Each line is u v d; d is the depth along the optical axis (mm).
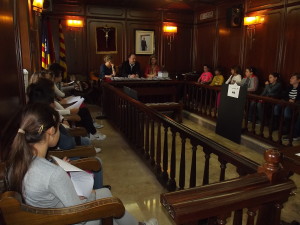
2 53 1645
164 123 2602
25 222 1002
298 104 3467
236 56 6664
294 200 2498
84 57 7457
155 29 7965
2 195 970
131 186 2668
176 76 7641
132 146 3688
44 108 1142
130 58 6160
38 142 1115
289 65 5289
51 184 1072
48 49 5266
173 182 2543
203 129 5086
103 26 7477
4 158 1396
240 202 899
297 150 1873
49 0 4902
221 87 4535
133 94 3877
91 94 7016
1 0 1692
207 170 1888
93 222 1249
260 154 3832
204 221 1134
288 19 5230
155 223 1739
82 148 1884
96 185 1885
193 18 8289
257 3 5898
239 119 4148
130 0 6883
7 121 1677
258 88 5895
